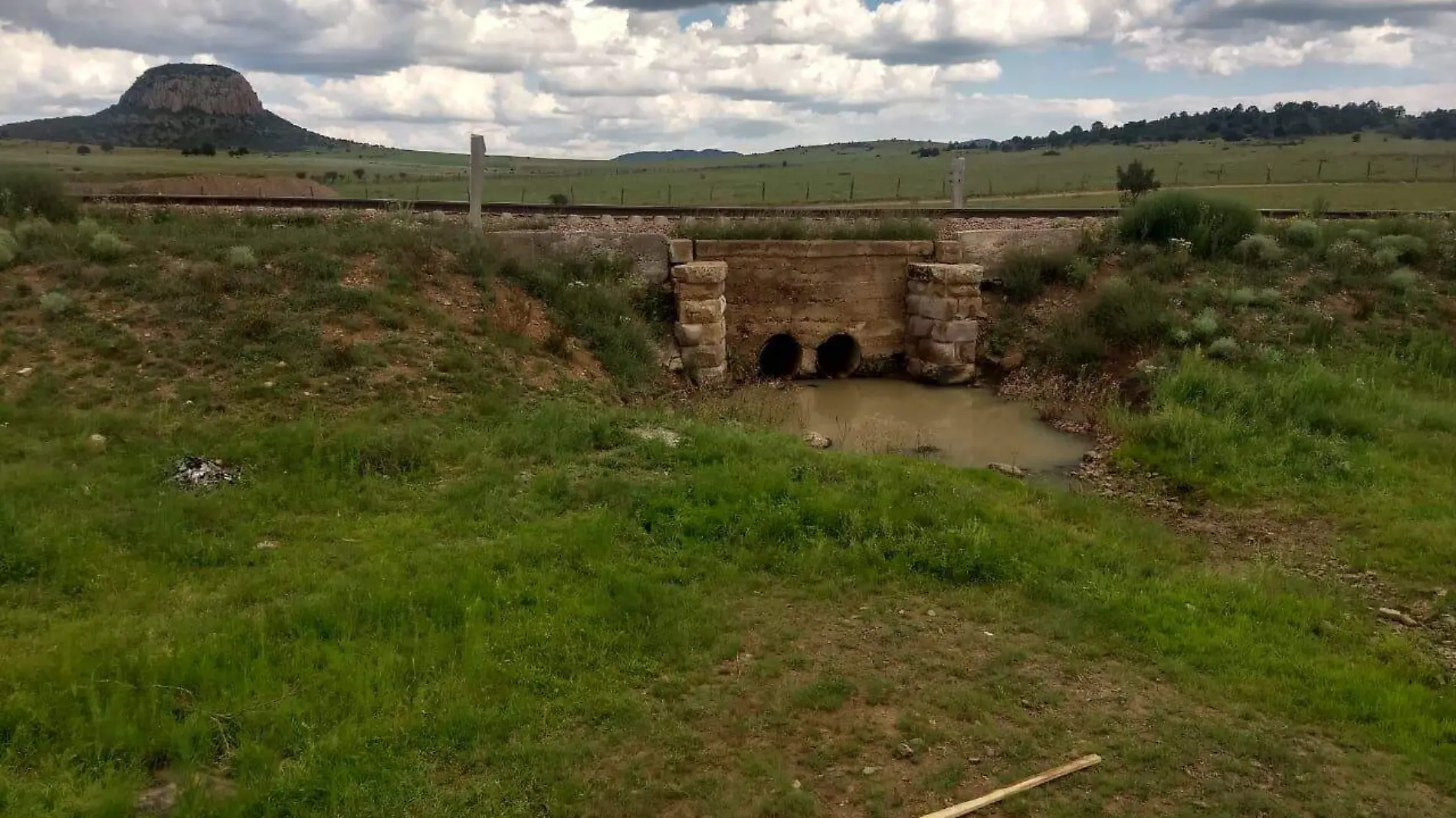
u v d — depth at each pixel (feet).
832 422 56.65
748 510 33.04
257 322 43.93
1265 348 57.06
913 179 227.61
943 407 60.34
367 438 36.04
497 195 173.37
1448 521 36.76
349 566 27.78
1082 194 169.48
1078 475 46.55
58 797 17.74
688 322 60.59
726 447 39.01
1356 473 42.09
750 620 26.96
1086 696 24.06
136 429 35.88
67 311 43.75
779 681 23.88
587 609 25.96
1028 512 36.78
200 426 36.47
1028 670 25.17
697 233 67.00
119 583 26.09
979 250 70.54
